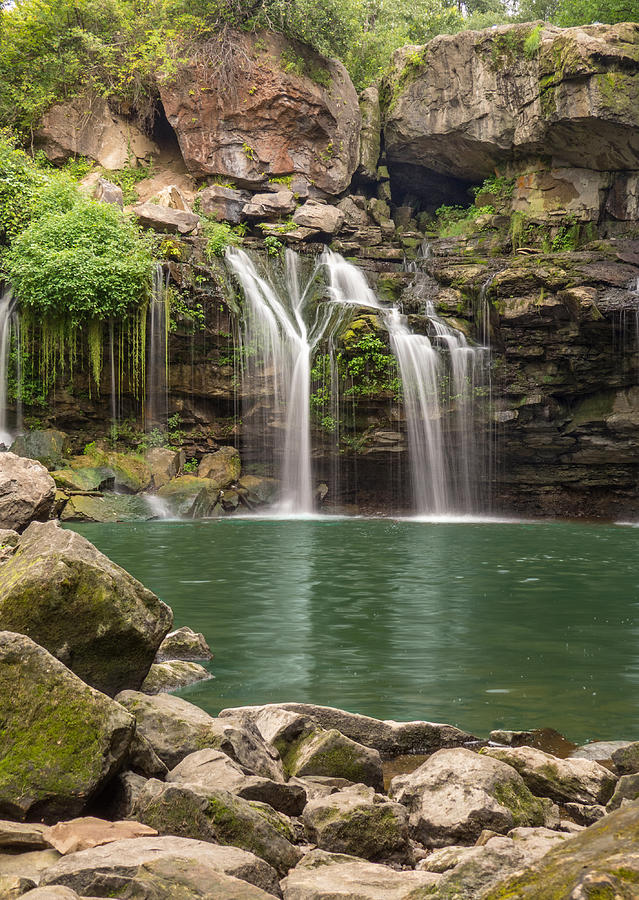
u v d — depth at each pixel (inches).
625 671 266.4
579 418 950.4
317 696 239.1
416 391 948.0
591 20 1277.1
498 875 112.7
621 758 181.5
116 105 1156.5
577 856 81.6
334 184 1154.0
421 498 954.7
